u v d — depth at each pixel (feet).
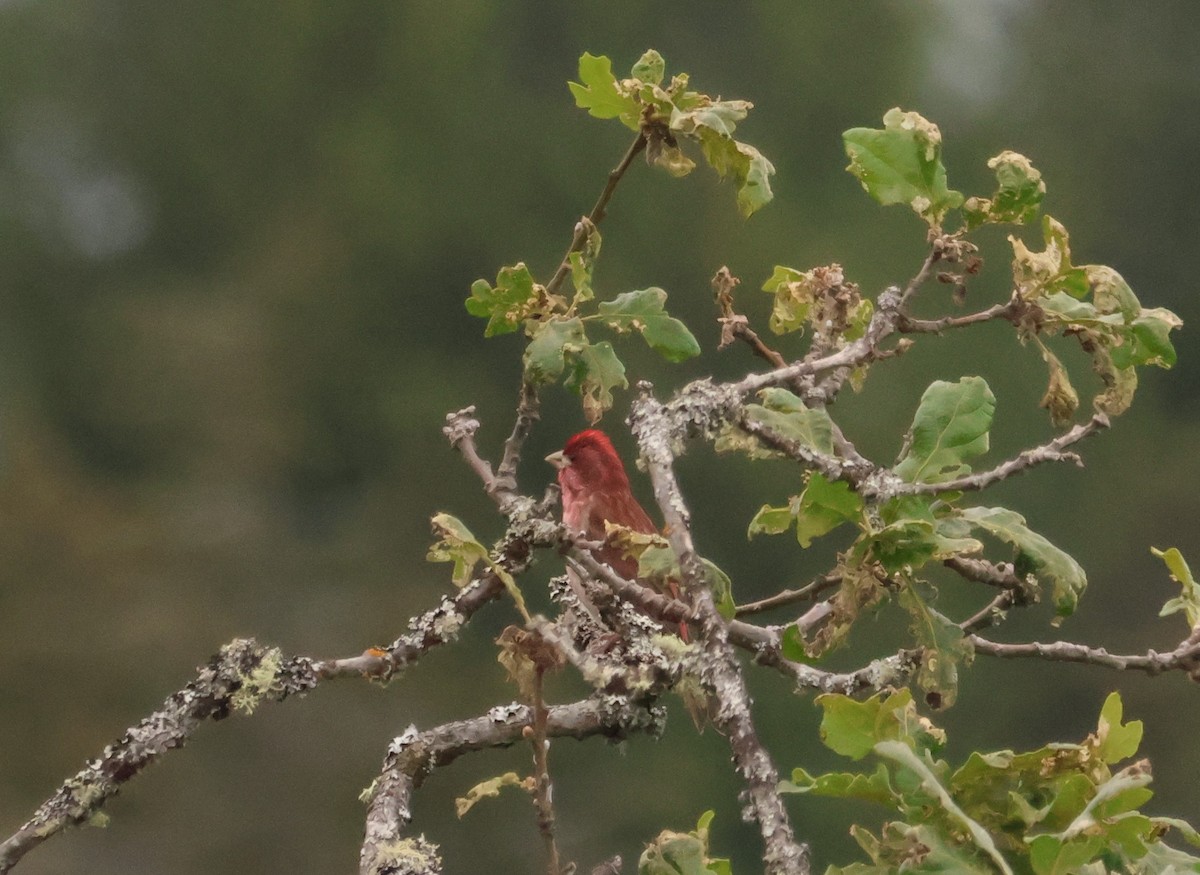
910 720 8.73
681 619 10.53
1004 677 61.16
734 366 67.41
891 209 88.74
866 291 83.87
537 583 54.65
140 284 90.84
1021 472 10.35
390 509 76.89
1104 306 11.46
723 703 8.33
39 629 62.80
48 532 67.31
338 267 87.51
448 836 49.39
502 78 95.20
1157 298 92.53
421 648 11.14
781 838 7.72
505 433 81.41
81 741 58.70
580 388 12.25
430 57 93.35
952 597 60.70
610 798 52.75
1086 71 100.12
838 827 47.83
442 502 77.46
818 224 89.04
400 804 11.25
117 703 61.00
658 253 86.84
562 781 52.85
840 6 96.32
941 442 10.69
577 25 95.35
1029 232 77.97
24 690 59.93
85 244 92.38
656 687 10.39
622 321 12.34
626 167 12.36
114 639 63.05
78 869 48.44
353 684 54.65
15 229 91.71
